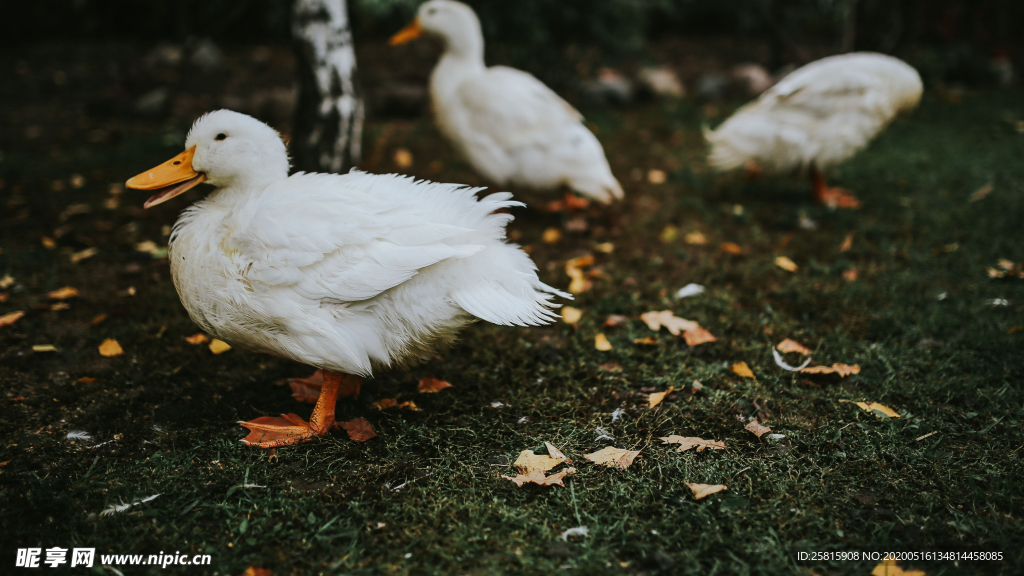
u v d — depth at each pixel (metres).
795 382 3.04
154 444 2.63
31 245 4.54
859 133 4.81
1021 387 2.96
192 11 11.05
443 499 2.30
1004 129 7.10
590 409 2.91
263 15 11.73
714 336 3.47
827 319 3.65
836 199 5.27
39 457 2.55
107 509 2.24
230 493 2.30
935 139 6.77
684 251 4.51
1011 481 2.37
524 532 2.16
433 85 4.96
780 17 9.76
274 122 7.14
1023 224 4.68
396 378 3.16
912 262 4.25
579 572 2.00
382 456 2.58
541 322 2.53
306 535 2.15
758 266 4.29
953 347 3.30
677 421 2.80
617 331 3.55
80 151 6.45
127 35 11.67
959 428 2.71
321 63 4.39
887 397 2.94
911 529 2.16
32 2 10.99
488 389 3.06
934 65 9.20
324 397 2.68
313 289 2.42
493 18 7.79
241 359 3.29
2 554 2.06
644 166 6.40
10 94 8.48
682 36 13.13
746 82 9.04
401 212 2.52
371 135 7.06
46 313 3.71
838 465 2.49
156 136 6.87
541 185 4.84
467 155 4.95
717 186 5.78
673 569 2.03
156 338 3.43
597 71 9.41
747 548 2.10
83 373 3.15
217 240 2.50
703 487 2.32
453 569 2.02
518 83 4.77
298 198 2.47
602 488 2.38
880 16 9.51
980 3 10.14
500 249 2.62
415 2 9.63
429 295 2.50
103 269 4.26
